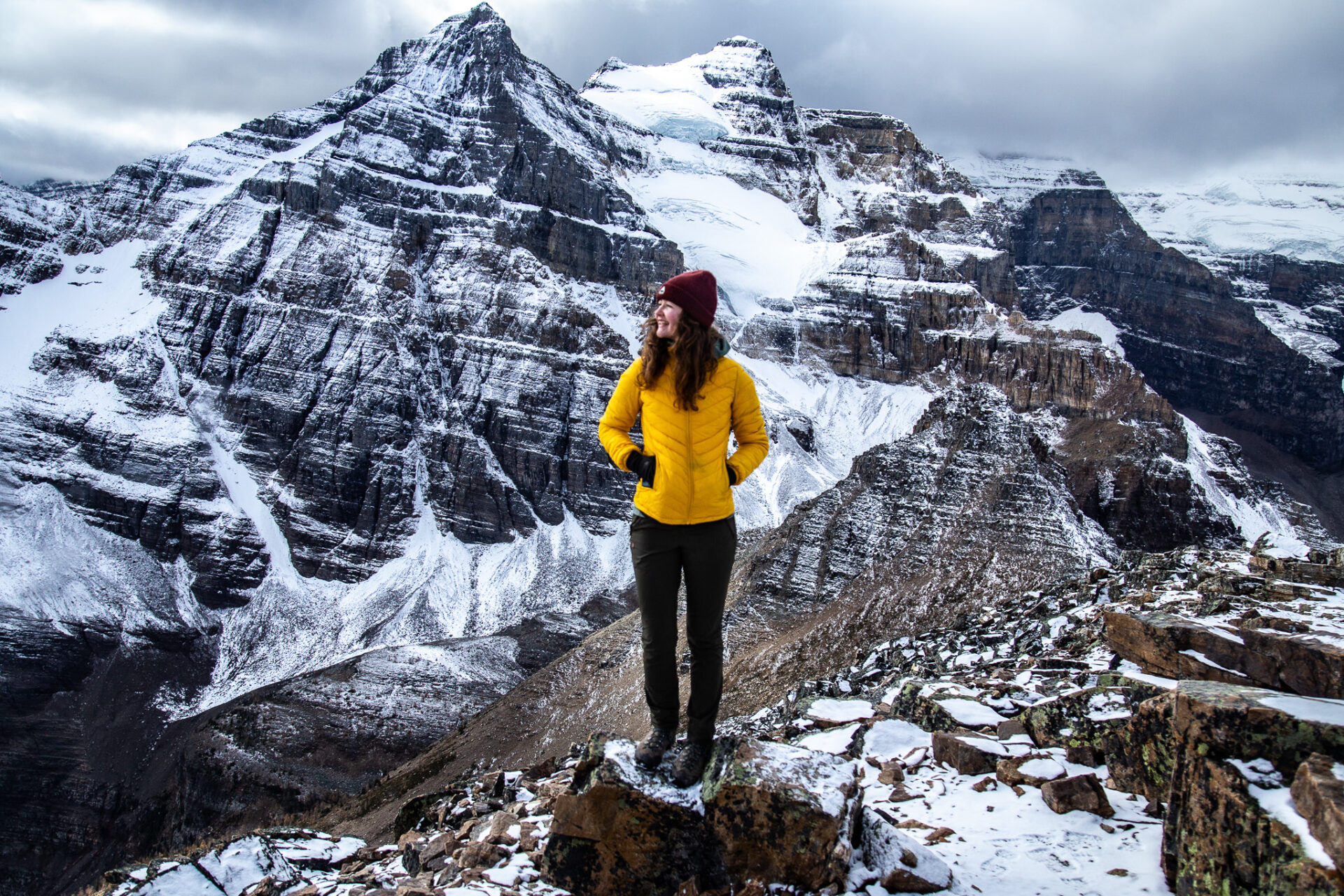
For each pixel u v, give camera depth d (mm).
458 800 10406
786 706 17875
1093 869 5566
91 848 78125
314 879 8617
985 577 40406
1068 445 126125
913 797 7227
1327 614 9414
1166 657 8734
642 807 5949
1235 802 4645
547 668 56125
